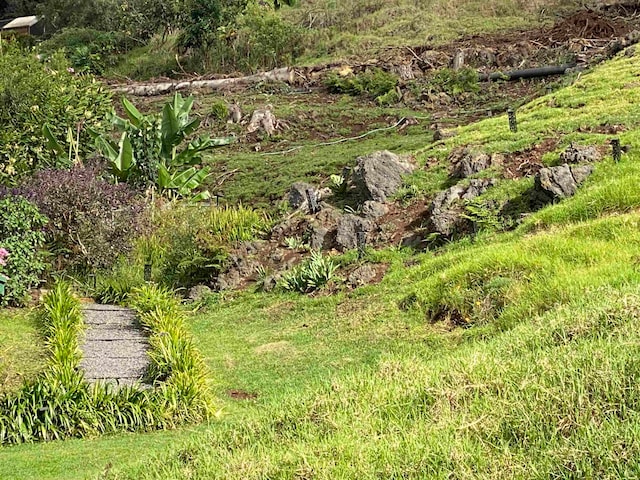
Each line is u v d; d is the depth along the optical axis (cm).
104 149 1741
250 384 911
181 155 1819
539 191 1253
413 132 2189
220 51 3369
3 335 980
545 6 3250
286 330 1109
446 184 1438
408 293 1088
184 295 1401
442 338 932
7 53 1950
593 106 1612
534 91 2394
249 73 3197
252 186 1894
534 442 435
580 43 2689
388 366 647
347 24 3406
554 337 621
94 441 738
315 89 2869
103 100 1980
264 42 3272
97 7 4400
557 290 862
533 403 471
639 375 479
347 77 2808
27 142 1709
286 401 618
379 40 3184
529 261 984
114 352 984
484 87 2570
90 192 1433
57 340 930
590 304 695
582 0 3203
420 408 527
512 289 938
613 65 1966
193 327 1191
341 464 455
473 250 1131
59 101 1797
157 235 1515
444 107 2475
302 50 3284
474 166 1415
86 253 1408
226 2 3634
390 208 1430
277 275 1325
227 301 1317
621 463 393
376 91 2672
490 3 3334
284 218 1566
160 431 772
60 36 4034
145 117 1858
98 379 850
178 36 3709
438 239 1270
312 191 1585
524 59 2695
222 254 1429
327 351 984
